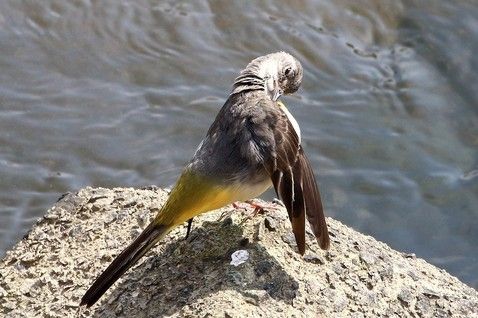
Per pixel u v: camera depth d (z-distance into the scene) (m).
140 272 8.92
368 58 16.84
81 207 10.25
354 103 16.08
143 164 14.80
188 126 15.38
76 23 16.88
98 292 8.25
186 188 8.64
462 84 16.44
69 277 9.29
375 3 17.52
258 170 8.60
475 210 14.57
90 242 9.73
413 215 14.45
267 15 17.31
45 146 14.95
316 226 8.62
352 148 15.30
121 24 16.92
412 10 17.47
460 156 15.34
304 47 16.91
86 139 15.08
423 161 15.20
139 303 8.59
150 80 16.09
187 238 9.14
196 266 8.81
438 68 16.70
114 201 10.28
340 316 8.47
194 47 16.72
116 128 15.30
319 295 8.60
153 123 15.39
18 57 16.28
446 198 14.72
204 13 17.23
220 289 8.44
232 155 8.63
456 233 14.25
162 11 17.20
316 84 16.38
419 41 17.09
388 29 17.28
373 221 14.31
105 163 14.77
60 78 16.02
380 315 8.67
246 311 8.19
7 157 14.73
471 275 13.60
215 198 8.64
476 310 9.12
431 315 8.91
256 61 9.70
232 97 9.09
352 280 8.95
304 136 15.39
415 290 9.15
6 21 16.81
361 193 14.70
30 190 14.30
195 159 8.74
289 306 8.41
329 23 17.33
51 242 9.87
